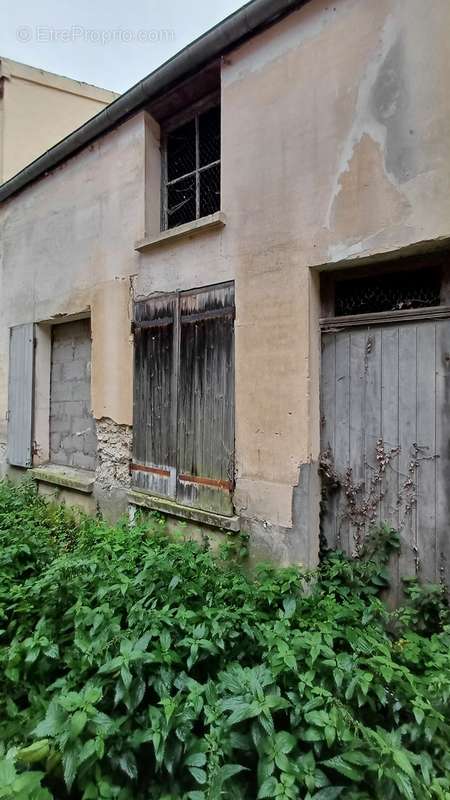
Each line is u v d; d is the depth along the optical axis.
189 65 3.45
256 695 1.64
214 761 1.54
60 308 4.99
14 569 3.09
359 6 2.59
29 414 5.48
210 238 3.41
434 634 2.23
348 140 2.64
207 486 3.40
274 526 2.99
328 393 2.92
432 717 1.65
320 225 2.77
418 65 2.37
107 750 1.64
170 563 2.67
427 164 2.34
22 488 5.28
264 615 2.30
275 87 3.00
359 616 2.43
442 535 2.48
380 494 2.71
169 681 1.82
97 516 4.38
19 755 1.55
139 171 4.04
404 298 2.69
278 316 2.98
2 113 6.62
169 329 3.75
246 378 3.15
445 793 1.46
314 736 1.57
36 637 2.17
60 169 4.99
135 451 4.08
